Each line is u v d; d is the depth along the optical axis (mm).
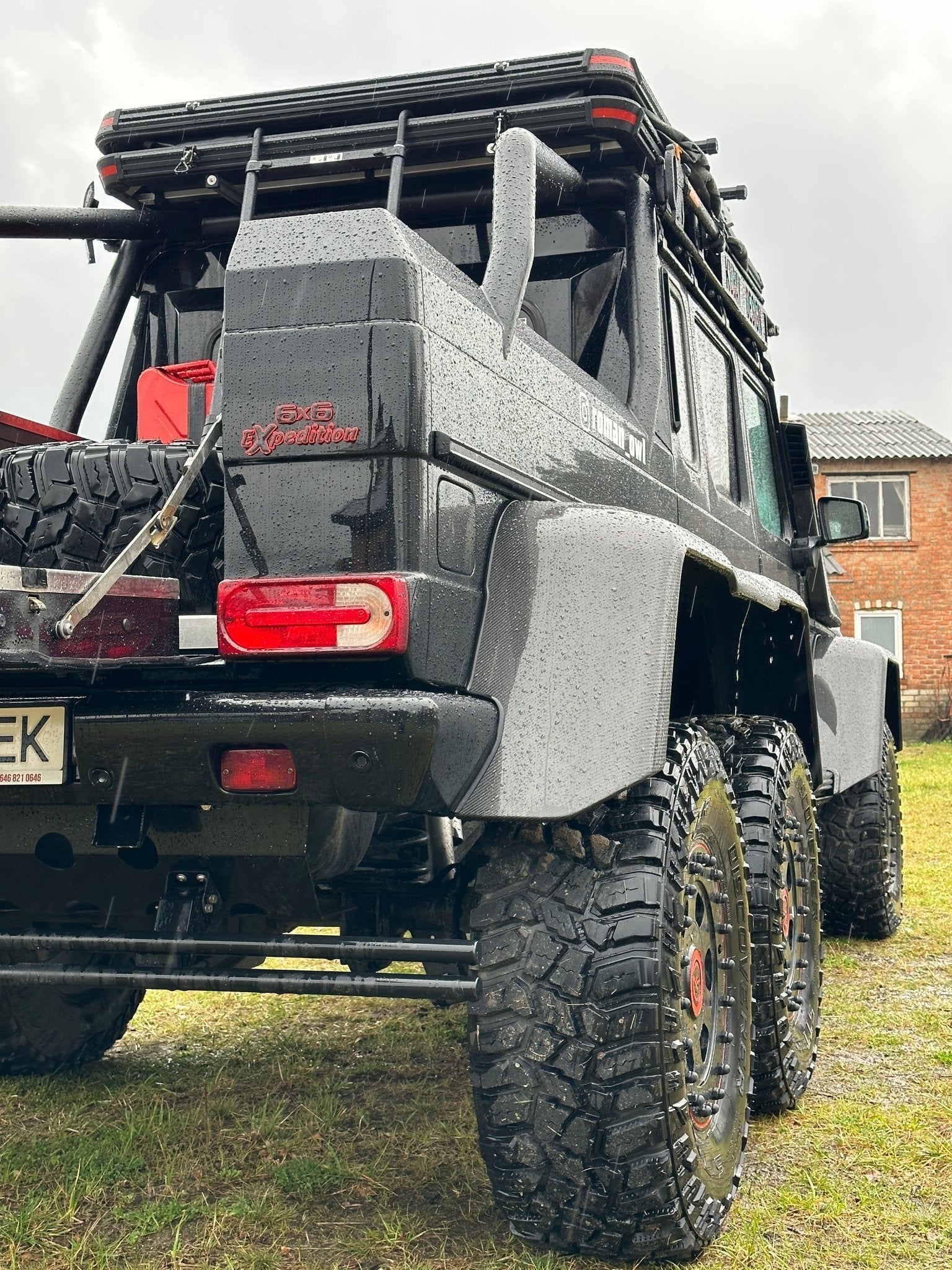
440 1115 3105
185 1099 3268
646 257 3227
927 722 23391
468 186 3473
